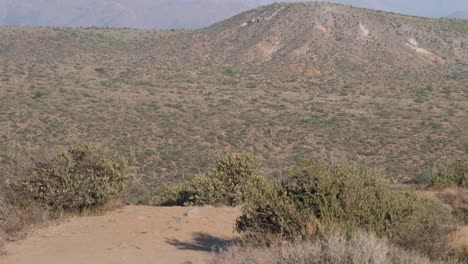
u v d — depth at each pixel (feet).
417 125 238.07
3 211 37.47
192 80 370.32
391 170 161.38
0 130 201.77
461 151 187.93
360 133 222.48
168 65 447.83
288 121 249.55
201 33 623.77
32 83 297.12
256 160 49.57
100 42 574.56
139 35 643.04
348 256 20.06
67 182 39.91
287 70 459.73
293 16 587.27
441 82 383.86
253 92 333.83
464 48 589.73
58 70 366.63
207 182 47.60
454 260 23.48
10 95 261.85
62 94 274.36
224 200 46.91
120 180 43.16
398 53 540.11
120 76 370.32
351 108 287.07
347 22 578.25
